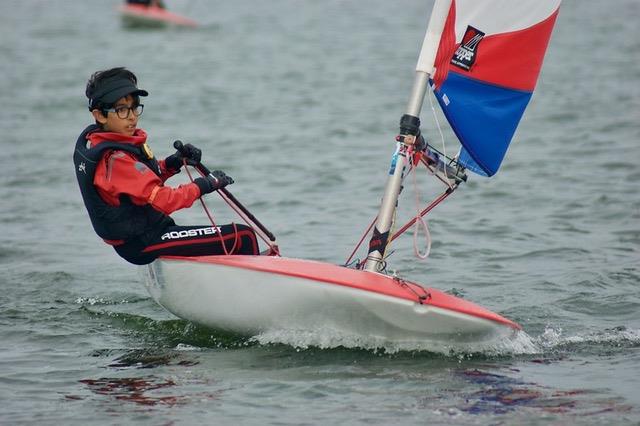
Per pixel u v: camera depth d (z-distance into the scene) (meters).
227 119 62.44
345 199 40.38
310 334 21.58
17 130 58.09
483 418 17.52
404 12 143.38
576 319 24.64
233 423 17.38
